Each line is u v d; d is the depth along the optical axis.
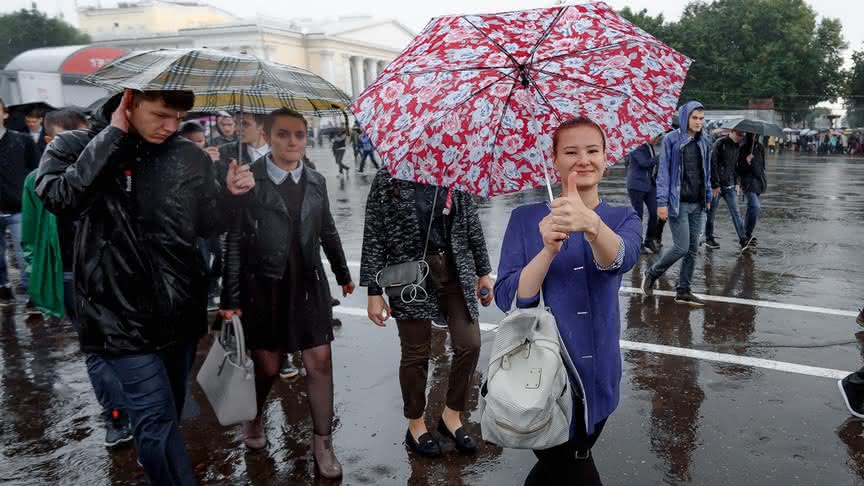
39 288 4.47
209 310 6.36
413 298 3.24
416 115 2.39
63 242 4.37
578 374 2.10
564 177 2.18
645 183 8.68
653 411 3.95
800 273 7.49
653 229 8.91
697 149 5.99
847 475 3.22
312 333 3.20
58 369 4.91
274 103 3.40
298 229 3.14
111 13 74.44
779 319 5.71
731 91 52.16
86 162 2.31
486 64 2.37
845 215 12.01
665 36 52.19
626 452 3.48
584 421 2.13
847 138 38.78
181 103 2.43
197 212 2.67
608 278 2.17
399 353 5.08
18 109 8.34
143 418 2.56
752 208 8.66
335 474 3.27
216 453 3.59
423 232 3.25
